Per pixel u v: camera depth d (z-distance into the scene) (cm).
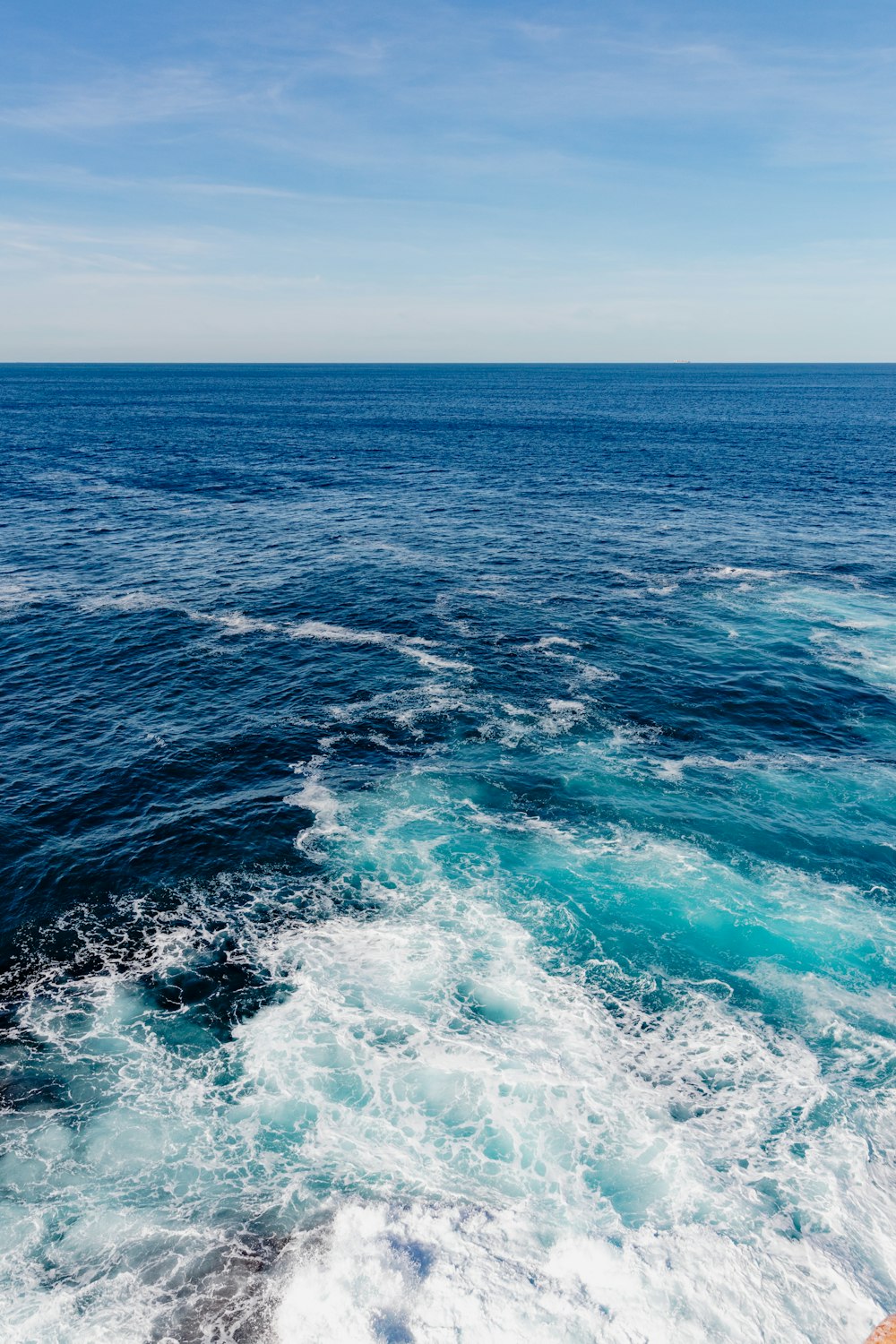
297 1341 1224
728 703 3406
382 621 4306
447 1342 1201
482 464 9050
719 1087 1652
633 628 4225
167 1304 1280
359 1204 1418
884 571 5150
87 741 3045
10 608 4394
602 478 8162
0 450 9662
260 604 4547
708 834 2497
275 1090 1647
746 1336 1203
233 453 9800
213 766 2878
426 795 2702
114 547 5606
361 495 7338
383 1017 1823
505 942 2052
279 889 2250
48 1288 1299
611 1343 1192
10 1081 1670
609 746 3039
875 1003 1873
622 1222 1378
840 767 2919
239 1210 1420
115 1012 1848
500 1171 1474
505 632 4166
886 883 2283
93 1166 1501
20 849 2397
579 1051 1733
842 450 9950
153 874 2303
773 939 2066
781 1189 1440
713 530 6156
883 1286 1277
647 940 2062
